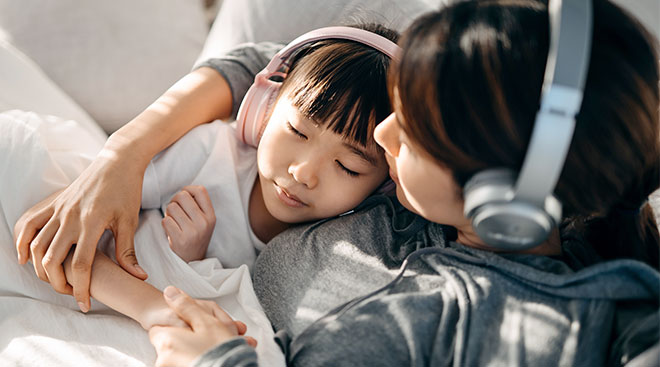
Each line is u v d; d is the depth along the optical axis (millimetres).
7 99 964
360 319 653
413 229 774
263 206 880
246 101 866
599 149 546
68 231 732
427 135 566
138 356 683
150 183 832
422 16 610
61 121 898
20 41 1185
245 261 865
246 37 1149
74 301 788
